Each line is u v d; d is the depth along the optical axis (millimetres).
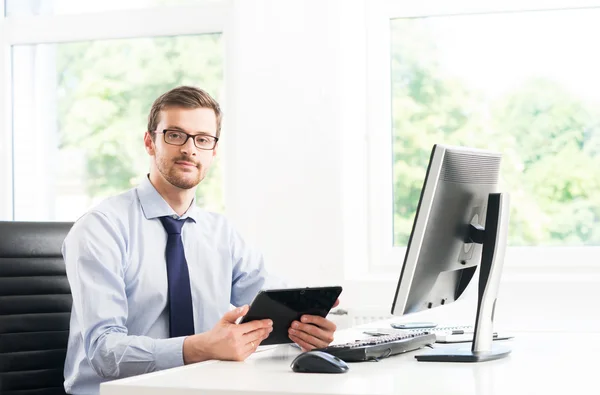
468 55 3494
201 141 2303
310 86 3385
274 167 3408
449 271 1820
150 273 2240
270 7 3424
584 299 3145
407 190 3574
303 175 3381
